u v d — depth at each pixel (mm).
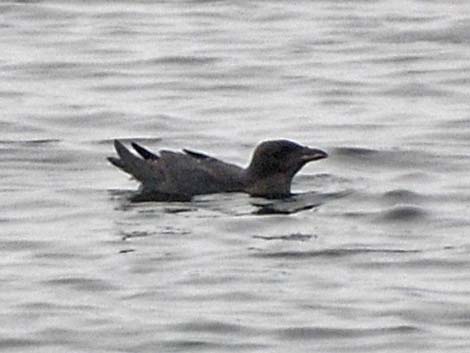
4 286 18328
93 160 23234
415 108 26328
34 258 19203
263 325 17297
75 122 25438
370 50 29844
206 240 19688
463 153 23688
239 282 18375
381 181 22281
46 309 17688
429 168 23000
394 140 24328
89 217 20578
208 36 30750
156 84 27797
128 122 25406
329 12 32344
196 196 21281
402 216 20641
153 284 18344
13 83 27812
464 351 16656
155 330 17172
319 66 28812
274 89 27516
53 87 27625
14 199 21281
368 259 19141
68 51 29750
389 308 17703
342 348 16828
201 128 25156
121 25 31516
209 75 28297
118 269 18781
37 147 23844
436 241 19766
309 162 22406
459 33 30828
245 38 30594
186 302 17859
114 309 17688
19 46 30125
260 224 20266
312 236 19875
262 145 21578
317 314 17547
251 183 21484
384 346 16844
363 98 26953
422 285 18375
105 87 27625
